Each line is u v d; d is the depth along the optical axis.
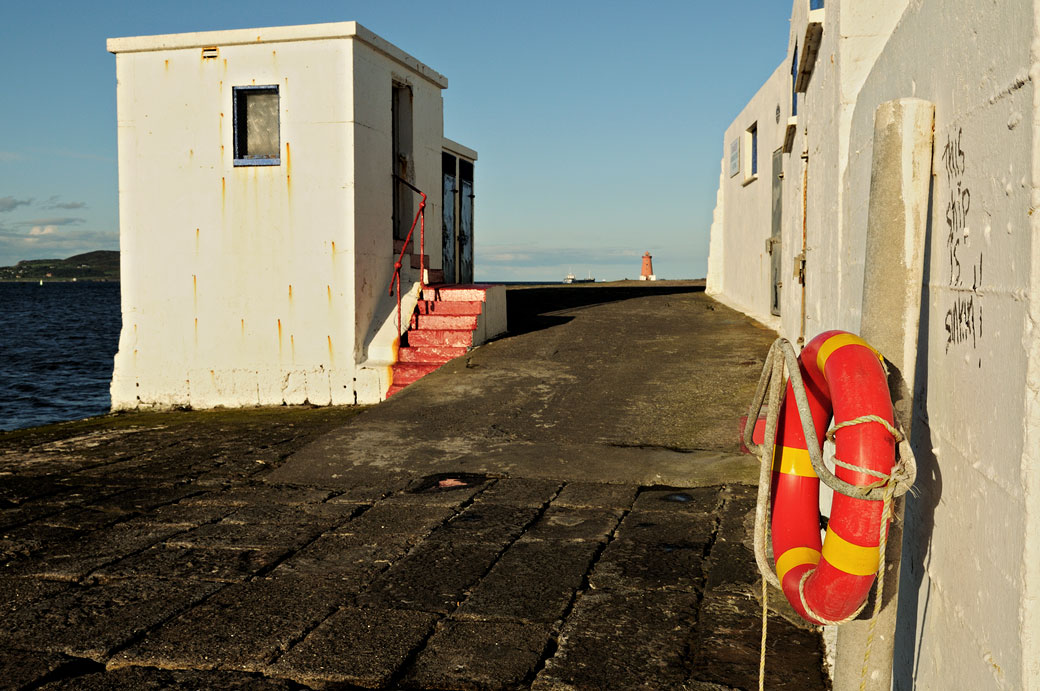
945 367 2.23
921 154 2.24
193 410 10.73
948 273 2.20
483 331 11.16
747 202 14.51
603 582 4.21
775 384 2.36
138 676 3.35
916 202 2.24
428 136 13.00
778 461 2.48
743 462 6.18
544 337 11.48
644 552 4.60
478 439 7.17
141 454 7.31
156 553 4.74
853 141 3.51
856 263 3.25
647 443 6.86
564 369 9.59
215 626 3.78
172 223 10.72
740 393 8.21
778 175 11.75
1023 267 1.64
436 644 3.58
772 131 12.24
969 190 2.00
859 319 3.13
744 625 3.72
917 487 2.54
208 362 10.76
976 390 1.95
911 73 2.60
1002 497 1.76
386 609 3.92
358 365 10.50
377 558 4.60
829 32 4.32
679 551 4.59
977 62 1.94
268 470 6.61
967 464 2.02
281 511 5.52
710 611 3.86
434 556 4.60
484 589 4.14
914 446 2.59
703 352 10.16
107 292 160.12
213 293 10.70
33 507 5.69
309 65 10.34
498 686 3.24
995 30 1.81
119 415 10.33
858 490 1.92
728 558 4.45
